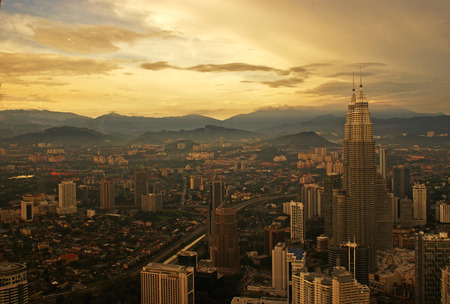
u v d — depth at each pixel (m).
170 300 139.25
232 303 150.50
